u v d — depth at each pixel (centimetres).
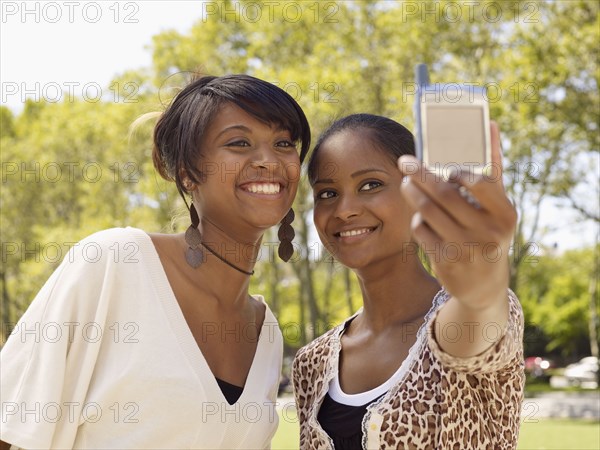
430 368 215
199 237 249
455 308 177
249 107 235
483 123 160
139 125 271
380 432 214
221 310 252
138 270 238
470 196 158
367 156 238
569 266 3084
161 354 230
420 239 158
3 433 221
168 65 1727
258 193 236
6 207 2111
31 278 1972
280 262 2039
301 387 257
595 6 1452
